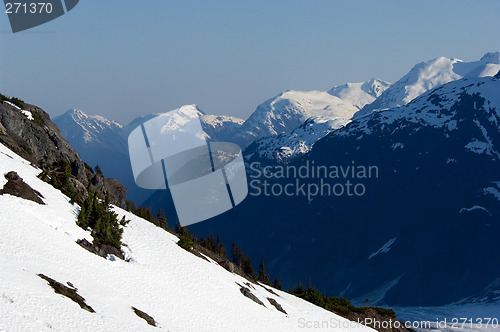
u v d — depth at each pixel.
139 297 66.31
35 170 84.12
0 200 67.00
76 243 69.31
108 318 54.91
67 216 73.75
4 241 59.53
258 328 78.12
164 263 81.12
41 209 70.75
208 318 71.75
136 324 57.16
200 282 81.94
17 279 52.16
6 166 77.06
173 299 71.19
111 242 74.81
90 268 65.56
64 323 49.47
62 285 56.16
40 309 49.31
